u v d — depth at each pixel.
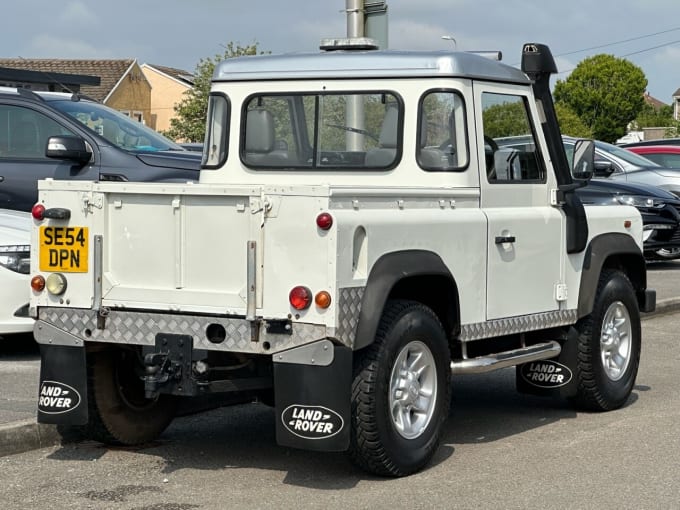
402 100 7.17
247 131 7.70
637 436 7.50
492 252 7.04
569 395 8.10
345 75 7.34
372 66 7.26
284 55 7.61
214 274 5.99
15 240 9.34
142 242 6.19
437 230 6.50
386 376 6.11
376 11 10.96
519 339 7.73
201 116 44.12
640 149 21.98
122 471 6.57
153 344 6.18
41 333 6.49
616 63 101.00
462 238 6.73
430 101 7.10
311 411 5.79
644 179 19.16
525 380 8.20
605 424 7.89
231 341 5.96
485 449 7.14
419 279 6.45
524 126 7.59
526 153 7.58
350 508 5.82
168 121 64.00
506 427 7.82
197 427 7.75
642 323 12.90
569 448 7.16
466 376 9.84
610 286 8.22
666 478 6.42
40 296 6.46
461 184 7.02
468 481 6.35
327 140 7.41
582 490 6.17
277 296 5.82
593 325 8.05
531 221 7.43
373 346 6.09
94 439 7.03
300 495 6.07
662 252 17.94
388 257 6.07
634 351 8.51
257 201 5.83
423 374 6.52
